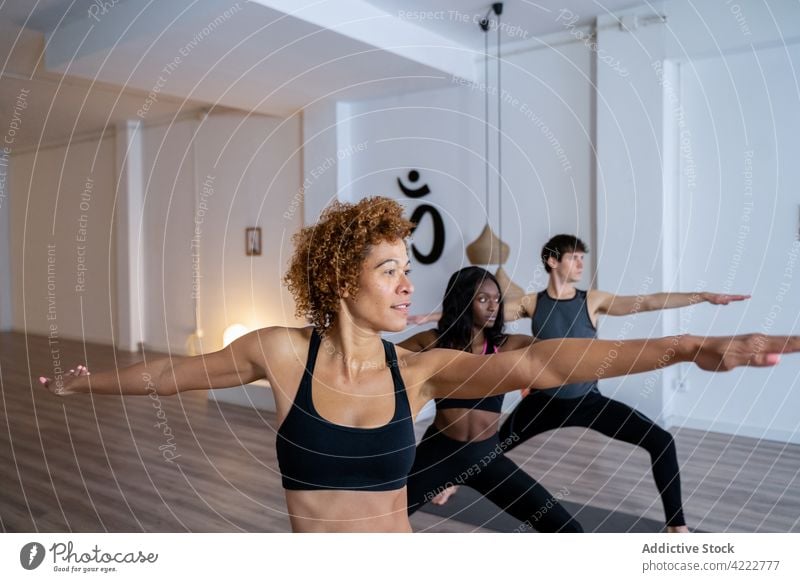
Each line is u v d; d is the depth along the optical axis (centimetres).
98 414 382
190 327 606
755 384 354
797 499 247
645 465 291
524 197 418
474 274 180
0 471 279
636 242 370
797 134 335
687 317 370
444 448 178
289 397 97
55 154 707
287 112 513
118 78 386
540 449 318
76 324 704
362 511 96
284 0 295
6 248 787
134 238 634
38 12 336
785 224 341
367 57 366
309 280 98
